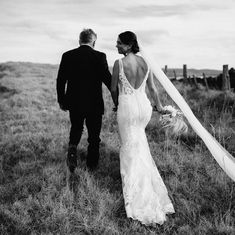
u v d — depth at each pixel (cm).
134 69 398
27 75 2484
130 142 406
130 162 398
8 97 1306
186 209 365
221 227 324
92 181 429
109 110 897
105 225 337
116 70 400
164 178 454
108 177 449
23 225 332
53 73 2750
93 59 440
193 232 324
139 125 414
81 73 439
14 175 462
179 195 398
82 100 442
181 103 416
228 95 938
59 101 461
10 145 598
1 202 384
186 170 475
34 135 652
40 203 376
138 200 366
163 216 350
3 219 348
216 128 672
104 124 739
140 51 405
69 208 362
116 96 418
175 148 563
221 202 382
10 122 800
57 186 419
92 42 450
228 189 406
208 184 428
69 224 335
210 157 519
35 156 534
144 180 384
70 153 445
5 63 3628
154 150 555
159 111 439
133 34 397
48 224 333
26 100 1109
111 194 402
